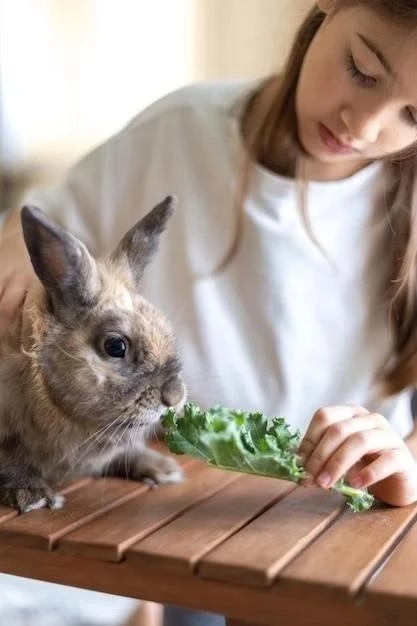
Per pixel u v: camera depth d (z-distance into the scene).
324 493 0.82
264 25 1.61
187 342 1.06
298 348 1.06
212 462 0.77
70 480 0.86
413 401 1.10
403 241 1.04
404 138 0.90
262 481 0.86
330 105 0.90
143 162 1.11
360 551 0.71
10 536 0.75
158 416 0.85
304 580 0.67
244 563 0.69
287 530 0.74
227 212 1.06
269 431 0.77
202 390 1.05
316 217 1.05
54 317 0.85
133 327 0.86
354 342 1.07
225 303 1.07
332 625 0.67
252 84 1.12
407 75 0.84
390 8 0.83
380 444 0.79
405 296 1.04
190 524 0.76
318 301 1.06
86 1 1.58
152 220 0.93
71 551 0.73
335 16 0.89
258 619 0.69
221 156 1.07
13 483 0.82
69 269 0.85
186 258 1.07
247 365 1.07
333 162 1.01
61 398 0.83
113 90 1.66
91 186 1.10
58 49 1.54
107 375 0.84
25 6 1.46
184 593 0.71
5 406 0.84
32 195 1.11
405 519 0.77
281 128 1.03
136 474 0.87
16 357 0.84
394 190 1.05
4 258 0.95
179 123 1.10
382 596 0.66
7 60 1.43
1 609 1.10
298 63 0.99
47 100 1.53
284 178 1.04
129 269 0.92
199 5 1.72
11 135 1.45
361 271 1.07
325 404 1.07
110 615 1.15
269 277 1.05
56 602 1.14
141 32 1.69
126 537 0.73
